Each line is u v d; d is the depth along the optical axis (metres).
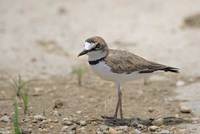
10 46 18.36
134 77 10.70
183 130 10.44
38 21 21.56
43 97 13.10
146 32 19.86
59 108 12.06
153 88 14.15
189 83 14.57
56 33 19.97
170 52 17.66
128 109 12.12
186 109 11.82
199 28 20.00
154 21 21.05
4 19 21.88
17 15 22.42
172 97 13.24
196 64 16.36
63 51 18.08
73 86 14.33
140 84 14.60
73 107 12.19
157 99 13.07
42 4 23.97
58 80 15.00
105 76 10.59
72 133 10.21
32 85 14.36
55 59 17.14
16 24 21.16
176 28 20.12
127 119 11.17
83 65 16.64
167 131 10.23
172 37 19.19
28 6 23.67
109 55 10.54
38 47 18.42
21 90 13.69
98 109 12.06
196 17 20.39
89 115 11.51
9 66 16.28
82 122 10.75
